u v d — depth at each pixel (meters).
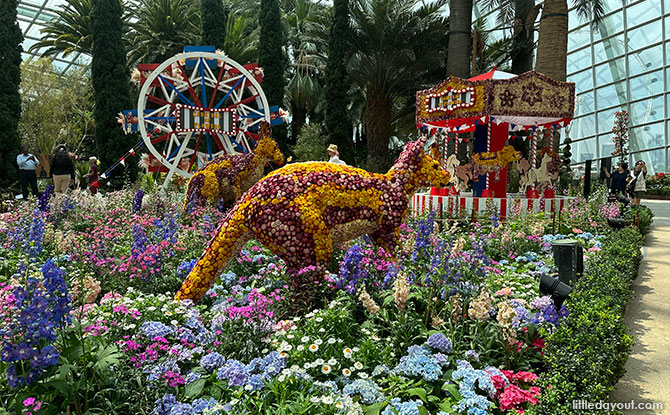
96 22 22.41
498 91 10.88
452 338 3.45
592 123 37.97
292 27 31.56
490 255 6.44
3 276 4.41
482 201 11.01
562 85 11.28
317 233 4.23
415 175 4.88
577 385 2.83
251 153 9.30
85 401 2.45
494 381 2.95
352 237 4.66
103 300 3.44
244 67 15.22
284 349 2.94
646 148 35.09
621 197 12.29
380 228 4.66
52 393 2.46
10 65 20.03
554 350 3.23
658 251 8.74
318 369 3.02
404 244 5.11
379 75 25.77
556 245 4.82
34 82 29.81
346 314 3.48
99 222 7.33
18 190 18.47
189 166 14.34
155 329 2.93
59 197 8.62
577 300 4.02
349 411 2.41
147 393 2.52
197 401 2.55
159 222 6.01
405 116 28.31
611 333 3.46
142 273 4.57
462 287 3.94
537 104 11.13
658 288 6.11
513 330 3.35
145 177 16.66
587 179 16.11
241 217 4.30
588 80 37.72
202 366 2.89
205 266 4.22
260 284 4.53
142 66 14.01
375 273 4.24
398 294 3.44
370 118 26.92
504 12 24.39
